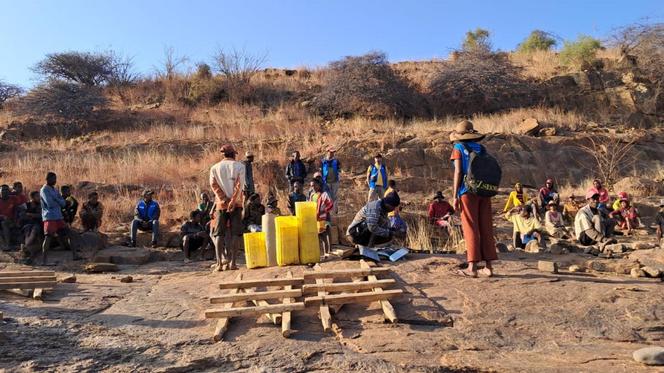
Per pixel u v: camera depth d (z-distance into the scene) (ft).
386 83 85.35
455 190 21.07
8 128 78.54
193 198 48.67
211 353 15.15
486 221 21.21
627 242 35.55
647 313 17.49
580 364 14.28
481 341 15.80
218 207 25.62
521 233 36.11
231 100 91.20
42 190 32.78
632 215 44.14
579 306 18.11
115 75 99.81
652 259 23.82
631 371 13.78
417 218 43.24
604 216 38.37
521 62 101.35
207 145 67.36
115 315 18.60
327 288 19.01
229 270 25.16
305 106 88.12
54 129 80.33
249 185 39.14
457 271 21.97
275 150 63.52
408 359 14.61
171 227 40.55
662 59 88.63
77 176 55.52
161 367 14.33
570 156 66.90
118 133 76.48
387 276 21.07
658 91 85.76
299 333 16.56
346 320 17.46
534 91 89.04
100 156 62.85
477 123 74.79
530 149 66.23
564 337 16.07
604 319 17.17
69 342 16.07
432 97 88.53
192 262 33.68
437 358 14.71
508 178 63.16
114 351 15.38
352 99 84.02
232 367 14.39
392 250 24.97
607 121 82.33
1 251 34.63
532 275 21.42
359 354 15.01
